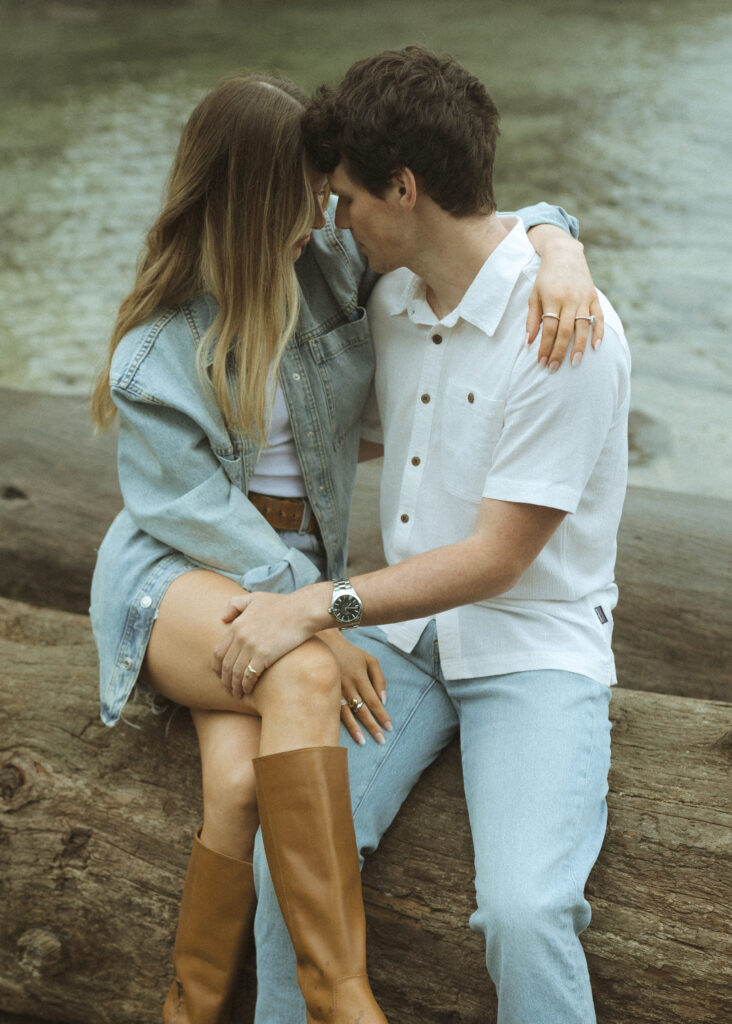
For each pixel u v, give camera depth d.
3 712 2.30
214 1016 1.91
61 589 3.29
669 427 4.86
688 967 1.77
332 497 2.17
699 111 10.96
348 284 2.09
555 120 10.76
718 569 2.85
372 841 1.90
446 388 1.96
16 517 3.33
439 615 1.99
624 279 6.73
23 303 6.52
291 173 1.88
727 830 1.85
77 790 2.15
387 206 1.85
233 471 2.03
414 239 1.88
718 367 5.53
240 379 1.96
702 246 7.29
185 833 2.06
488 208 1.88
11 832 2.16
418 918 1.90
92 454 3.44
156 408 2.00
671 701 2.12
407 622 2.08
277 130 1.86
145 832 2.08
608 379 1.78
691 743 2.01
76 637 2.71
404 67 1.77
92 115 11.33
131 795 2.12
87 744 2.21
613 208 8.10
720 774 1.94
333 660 1.85
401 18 17.39
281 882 1.73
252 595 1.88
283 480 2.14
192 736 2.16
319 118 1.83
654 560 2.90
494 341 1.89
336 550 2.23
